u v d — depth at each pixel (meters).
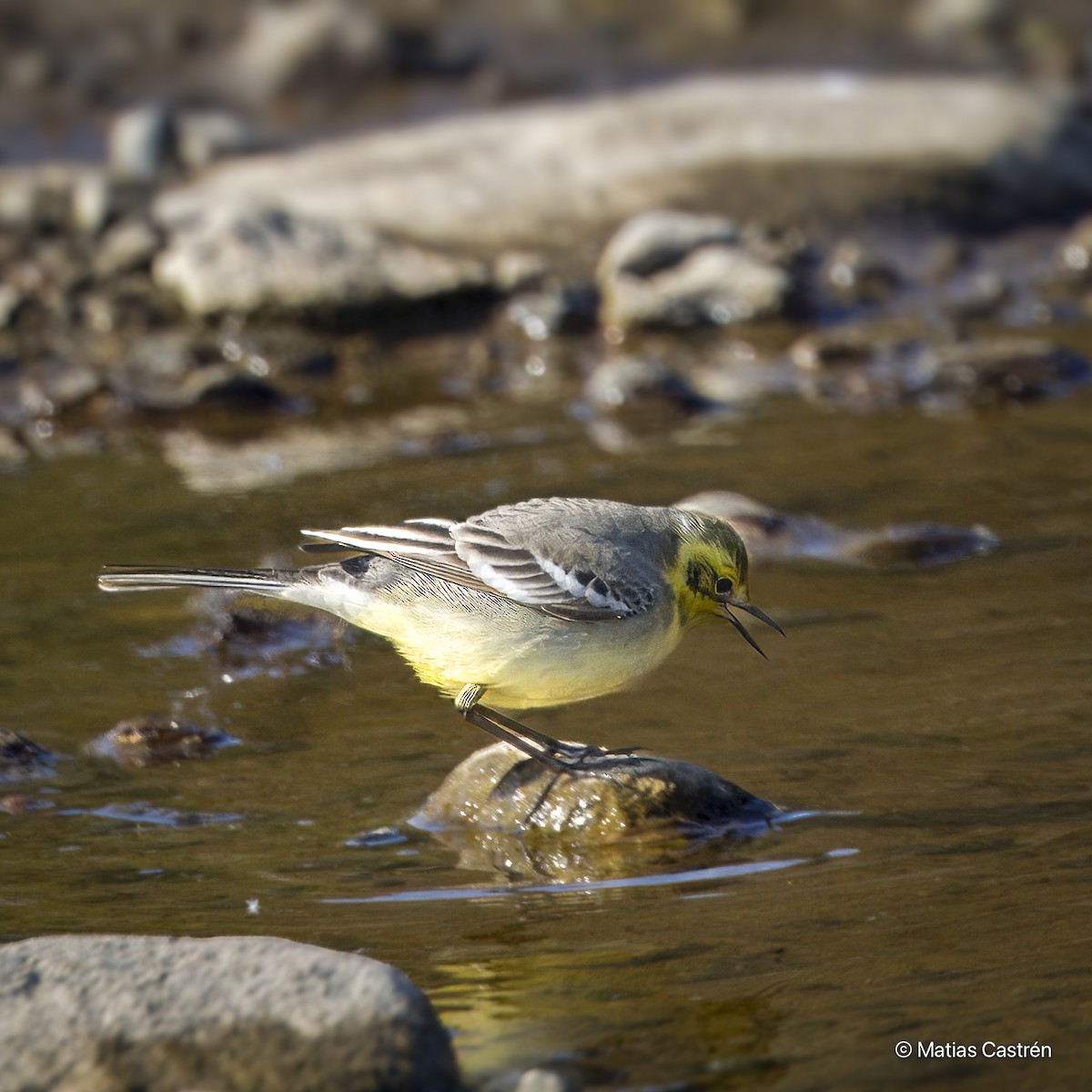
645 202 23.77
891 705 11.10
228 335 20.50
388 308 20.89
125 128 25.30
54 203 23.61
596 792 9.73
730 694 11.45
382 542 10.35
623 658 10.20
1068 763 10.09
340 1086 6.87
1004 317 21.42
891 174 24.17
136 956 7.47
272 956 7.42
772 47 32.06
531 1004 7.66
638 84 30.03
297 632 13.03
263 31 30.80
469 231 23.25
